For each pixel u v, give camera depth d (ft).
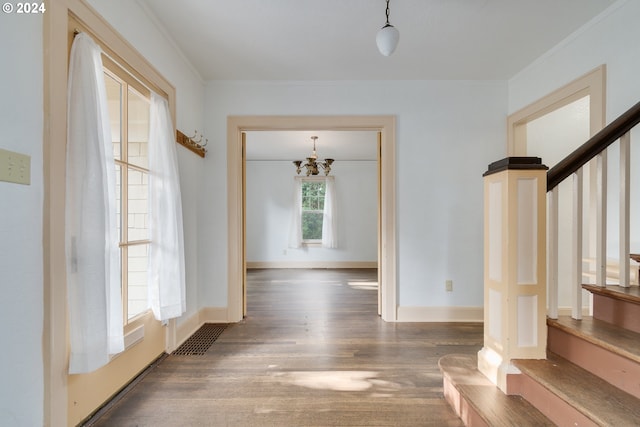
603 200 4.87
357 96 10.33
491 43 8.14
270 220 23.50
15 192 3.74
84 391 5.00
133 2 6.26
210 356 7.63
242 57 8.86
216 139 10.33
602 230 4.90
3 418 3.64
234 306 10.32
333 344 8.39
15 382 3.78
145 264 7.02
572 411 3.77
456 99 10.34
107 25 5.45
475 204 10.37
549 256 5.09
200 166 10.05
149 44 6.91
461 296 10.39
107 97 5.99
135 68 6.34
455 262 10.38
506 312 4.79
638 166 6.17
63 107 4.45
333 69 9.58
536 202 4.75
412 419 5.16
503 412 4.28
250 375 6.66
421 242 10.38
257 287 16.24
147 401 5.68
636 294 4.39
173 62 8.11
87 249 4.58
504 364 4.82
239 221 10.48
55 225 4.29
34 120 4.00
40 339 4.11
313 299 13.57
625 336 4.24
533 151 10.72
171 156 7.25
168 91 7.73
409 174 10.37
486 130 10.34
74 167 4.55
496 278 5.10
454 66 9.41
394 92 10.34
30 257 3.95
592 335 4.27
